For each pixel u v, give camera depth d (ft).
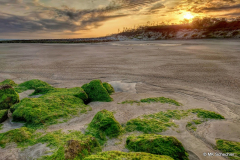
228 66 60.29
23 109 23.85
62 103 27.43
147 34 485.56
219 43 184.65
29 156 15.61
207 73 51.60
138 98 33.91
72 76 52.90
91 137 16.94
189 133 20.54
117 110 28.09
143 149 15.62
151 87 41.27
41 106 25.11
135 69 60.59
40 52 128.16
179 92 37.04
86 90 33.99
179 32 408.87
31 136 19.16
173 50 122.62
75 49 154.71
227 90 36.91
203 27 388.37
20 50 147.13
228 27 328.90
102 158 11.75
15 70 62.54
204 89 38.06
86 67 66.08
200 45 165.17
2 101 27.84
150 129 21.17
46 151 16.17
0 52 129.49
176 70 57.11
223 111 27.37
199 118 24.36
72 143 14.06
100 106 29.89
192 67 60.75
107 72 57.11
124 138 19.42
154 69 59.77
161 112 26.61
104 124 20.48
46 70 61.93
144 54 103.30
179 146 15.78
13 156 15.69
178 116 24.99
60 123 22.89
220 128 21.66
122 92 38.22
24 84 41.65
